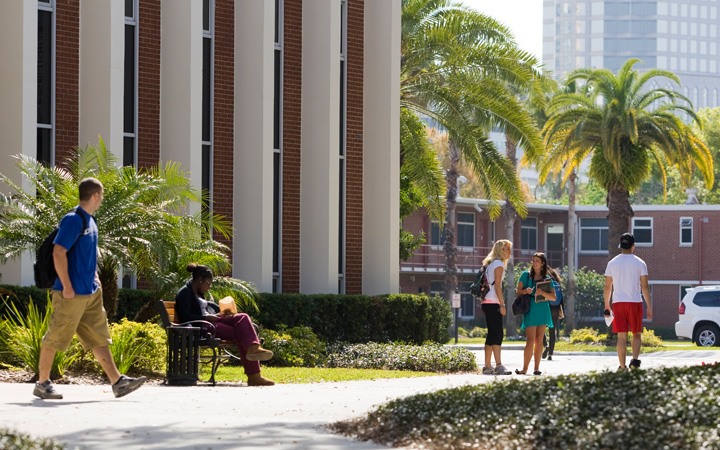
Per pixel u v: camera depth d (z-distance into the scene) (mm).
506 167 34219
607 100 46812
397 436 9117
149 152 25719
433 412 9609
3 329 17234
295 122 29062
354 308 27547
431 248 69188
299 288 29062
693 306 43000
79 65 24328
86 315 12094
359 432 9562
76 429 9492
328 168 28641
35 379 15531
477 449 8367
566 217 75750
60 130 24047
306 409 11844
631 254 17578
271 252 27359
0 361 16906
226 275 27297
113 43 24062
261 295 25562
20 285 21625
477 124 34562
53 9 24094
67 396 12641
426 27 35750
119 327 17156
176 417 10656
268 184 27281
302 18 29234
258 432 9562
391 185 30469
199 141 25859
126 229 18828
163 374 17328
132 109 25641
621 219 47594
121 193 18953
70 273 11758
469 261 71375
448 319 31844
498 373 19469
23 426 9609
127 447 8445
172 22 25984
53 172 19516
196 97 25812
